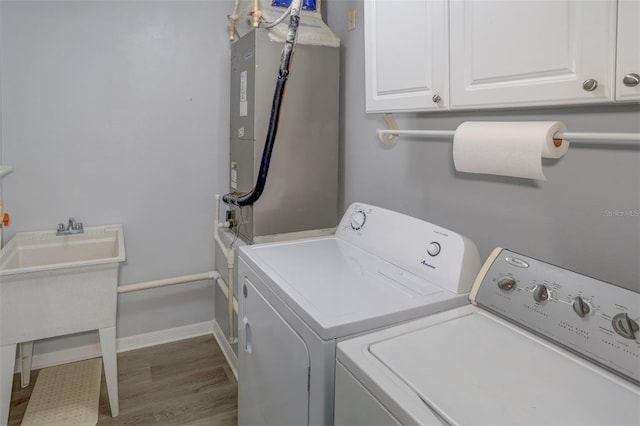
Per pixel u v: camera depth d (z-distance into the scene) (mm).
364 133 2074
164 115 2336
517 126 1011
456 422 687
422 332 1023
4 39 1952
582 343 911
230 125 2418
